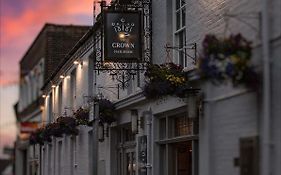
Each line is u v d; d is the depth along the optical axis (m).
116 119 17.72
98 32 19.59
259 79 9.35
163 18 14.61
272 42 9.20
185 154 13.71
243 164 9.93
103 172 19.38
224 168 10.70
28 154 40.28
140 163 15.52
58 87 29.03
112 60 14.31
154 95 12.96
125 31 14.41
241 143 10.03
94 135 14.51
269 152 9.10
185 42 13.70
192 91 11.81
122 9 14.77
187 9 13.40
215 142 11.12
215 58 9.03
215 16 11.77
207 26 12.17
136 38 14.45
